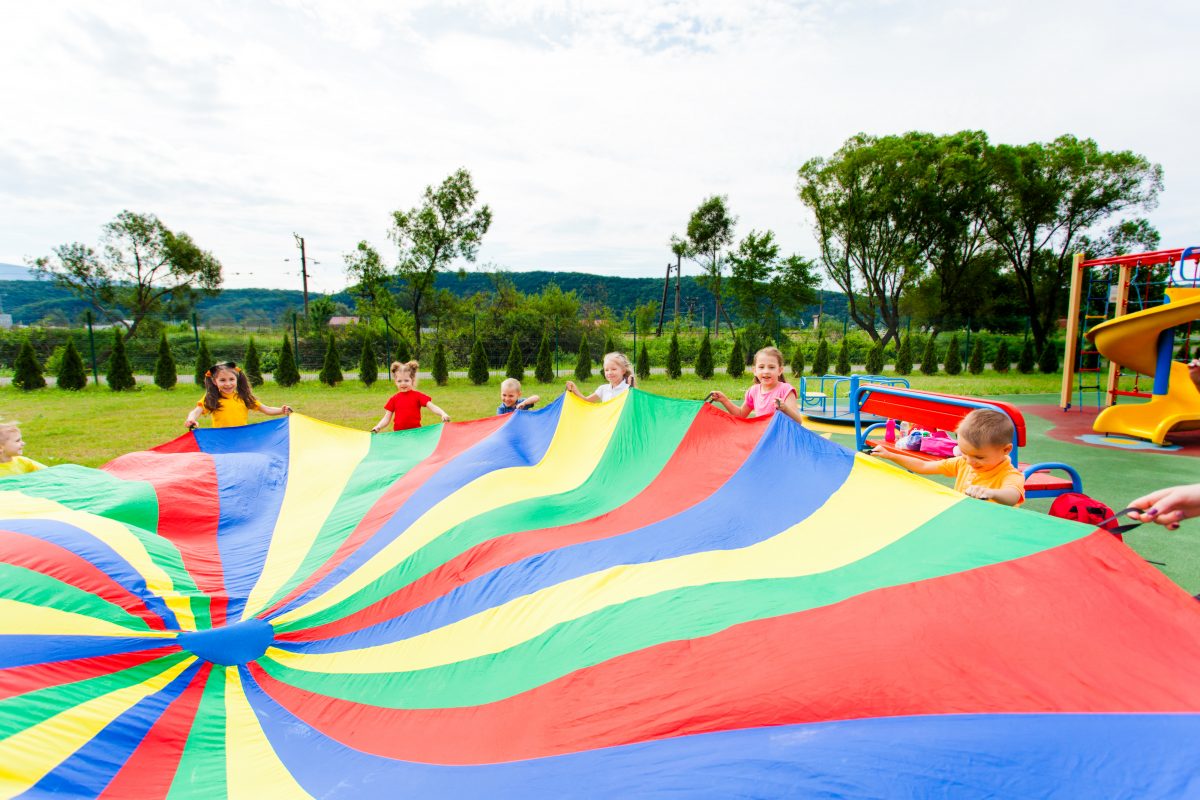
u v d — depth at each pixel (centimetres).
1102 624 141
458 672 200
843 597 173
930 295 3061
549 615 213
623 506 300
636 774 126
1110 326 912
